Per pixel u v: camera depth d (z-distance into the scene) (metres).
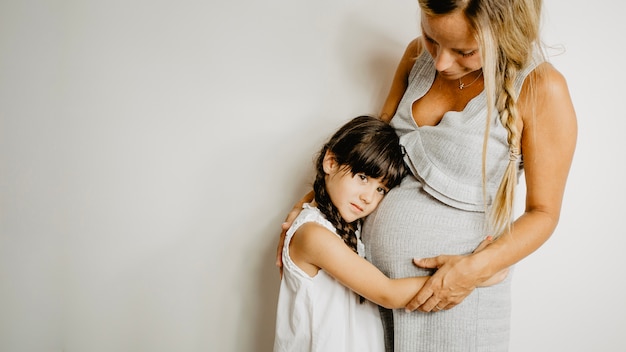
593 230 1.24
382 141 0.99
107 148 1.28
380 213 0.99
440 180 0.93
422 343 0.94
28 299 1.33
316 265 1.00
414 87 1.05
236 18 1.22
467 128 0.90
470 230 0.93
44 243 1.31
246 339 1.34
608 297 1.27
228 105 1.25
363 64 1.23
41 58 1.25
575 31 1.17
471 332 0.91
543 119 0.86
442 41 0.82
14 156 1.28
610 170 1.22
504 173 0.91
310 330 1.02
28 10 1.23
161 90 1.25
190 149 1.27
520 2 0.81
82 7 1.23
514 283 1.27
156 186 1.29
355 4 1.21
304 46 1.23
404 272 0.94
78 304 1.34
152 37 1.24
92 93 1.26
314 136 1.25
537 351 1.30
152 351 1.35
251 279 1.32
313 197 1.14
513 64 0.87
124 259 1.32
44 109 1.26
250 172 1.28
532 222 0.89
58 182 1.29
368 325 1.04
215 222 1.30
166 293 1.33
